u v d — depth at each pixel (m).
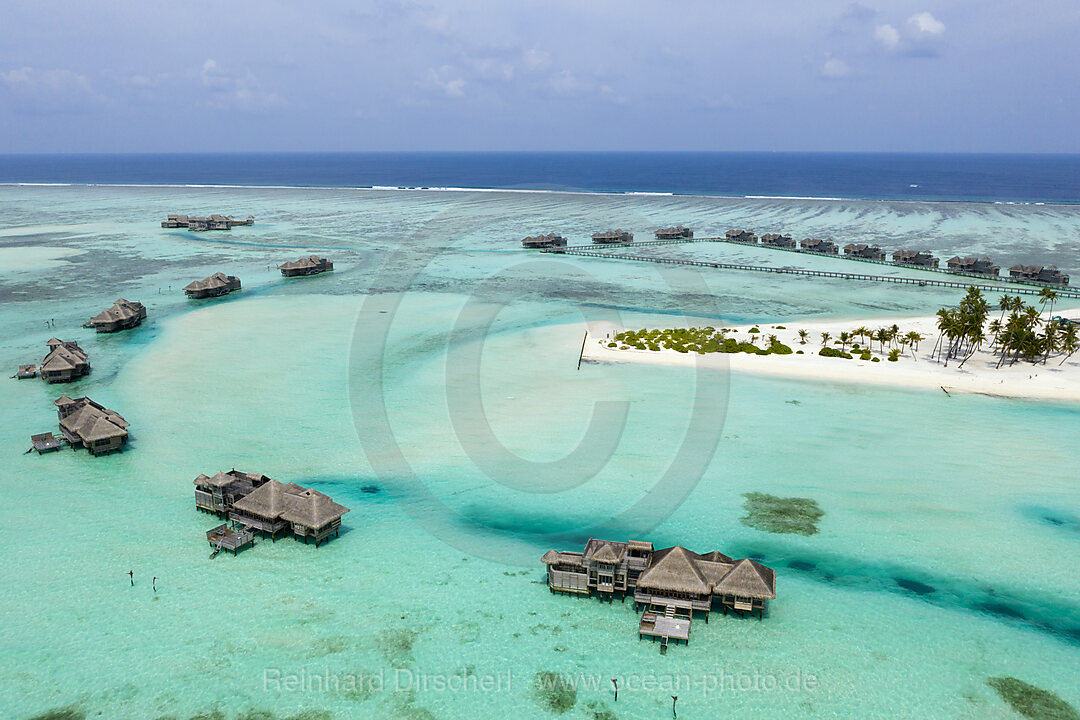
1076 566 37.94
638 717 27.61
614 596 35.94
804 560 38.69
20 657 30.16
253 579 36.47
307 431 55.72
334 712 27.66
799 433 55.84
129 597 34.56
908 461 50.81
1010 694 28.78
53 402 60.31
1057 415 59.44
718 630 32.94
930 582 36.62
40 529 40.66
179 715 27.28
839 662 30.66
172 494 45.31
